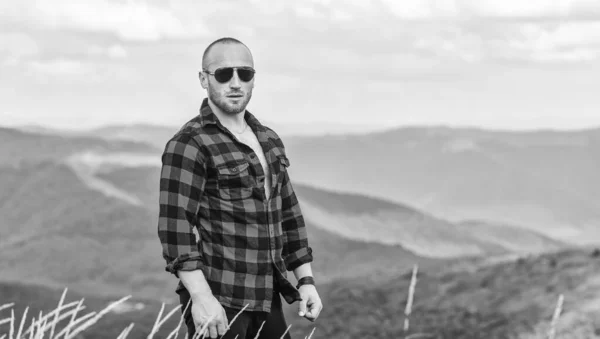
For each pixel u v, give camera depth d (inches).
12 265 4510.3
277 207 138.3
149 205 6299.2
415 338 722.8
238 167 133.5
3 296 1417.3
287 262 147.8
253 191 134.2
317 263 4552.2
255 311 132.3
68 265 4510.3
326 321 854.5
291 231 147.6
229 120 138.8
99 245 4926.2
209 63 137.6
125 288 4121.6
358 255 4485.7
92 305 1391.5
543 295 794.8
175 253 129.7
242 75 136.5
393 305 922.1
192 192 131.8
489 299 860.0
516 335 677.9
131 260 4648.1
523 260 992.9
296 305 962.1
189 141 133.8
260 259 133.3
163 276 4318.4
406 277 1081.4
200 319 126.0
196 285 128.1
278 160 141.6
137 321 936.9
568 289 784.3
